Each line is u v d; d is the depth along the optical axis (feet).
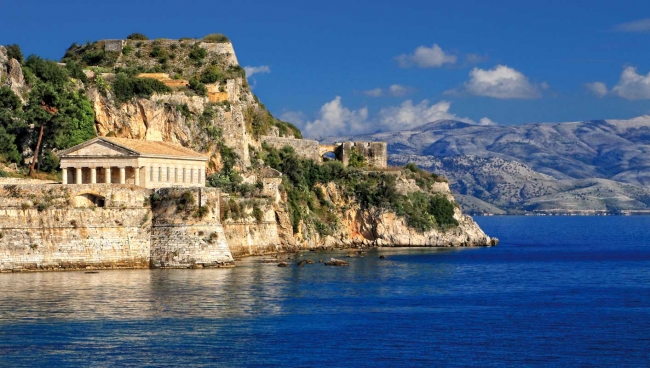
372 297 589.73
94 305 526.16
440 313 542.16
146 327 481.87
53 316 499.51
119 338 460.14
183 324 489.26
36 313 505.25
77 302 532.73
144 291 570.46
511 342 471.62
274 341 462.19
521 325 511.81
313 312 531.09
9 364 418.72
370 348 453.99
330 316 521.65
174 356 433.89
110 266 649.20
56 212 638.53
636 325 515.91
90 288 574.56
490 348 459.32
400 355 442.91
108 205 652.48
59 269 637.71
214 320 500.33
